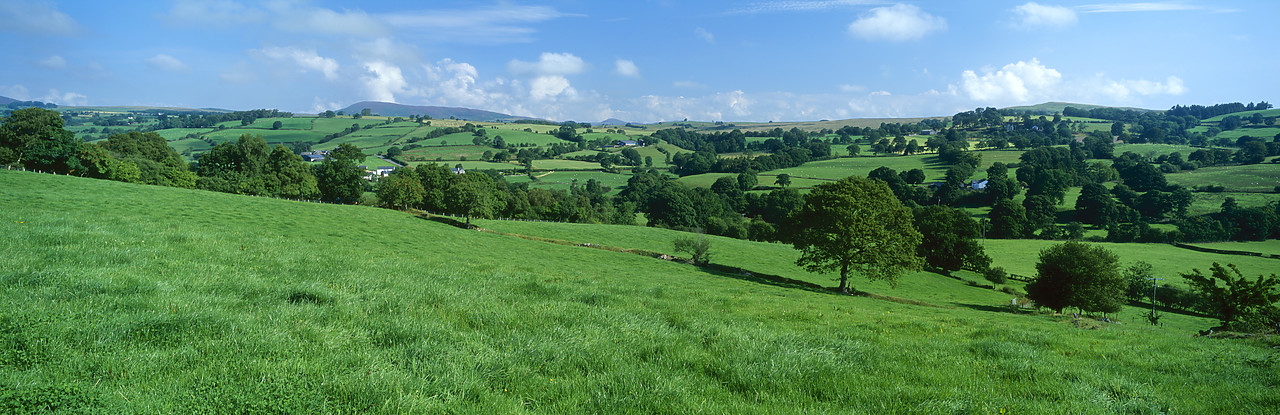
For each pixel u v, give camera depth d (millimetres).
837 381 7984
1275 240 117312
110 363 6297
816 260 53906
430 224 73875
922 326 15344
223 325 8047
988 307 51375
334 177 111688
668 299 17531
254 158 129125
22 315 7121
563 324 10648
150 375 6152
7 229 14703
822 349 9617
